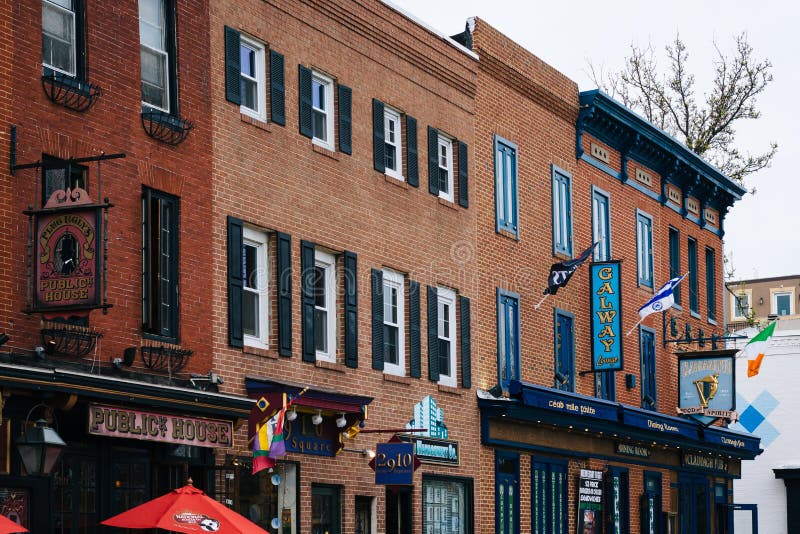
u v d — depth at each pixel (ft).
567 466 121.80
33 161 67.00
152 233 74.69
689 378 143.64
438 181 105.40
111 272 71.26
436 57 105.70
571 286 125.08
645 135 139.03
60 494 67.87
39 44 68.18
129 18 74.69
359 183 95.04
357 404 89.30
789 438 183.62
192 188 78.48
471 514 105.40
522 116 118.73
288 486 85.76
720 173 159.33
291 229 87.51
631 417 127.85
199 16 80.64
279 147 86.99
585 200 129.70
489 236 111.65
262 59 87.30
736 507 185.16
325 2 92.73
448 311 106.01
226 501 78.79
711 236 163.53
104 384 67.05
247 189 83.56
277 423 79.30
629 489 133.69
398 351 99.14
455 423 104.22
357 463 92.43
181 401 72.33
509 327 114.21
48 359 66.23
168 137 76.59
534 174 120.26
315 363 88.43
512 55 116.78
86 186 70.38
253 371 82.58
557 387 120.57
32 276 63.41
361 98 96.37
